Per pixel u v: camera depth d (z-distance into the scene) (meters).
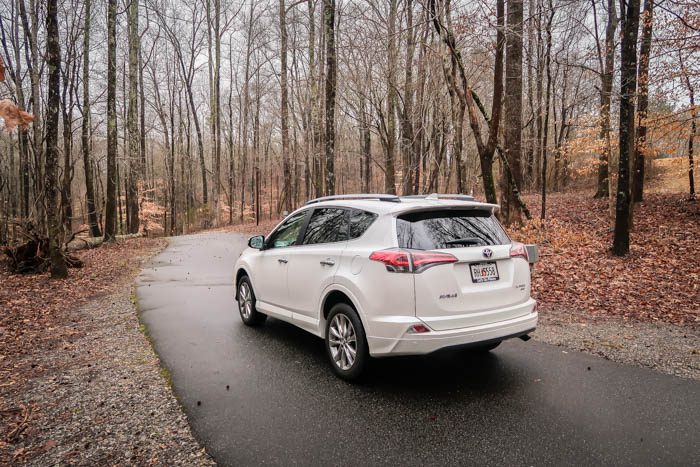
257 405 3.83
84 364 4.88
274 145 53.19
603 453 3.02
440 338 3.70
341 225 4.66
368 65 16.28
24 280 10.24
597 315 6.80
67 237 12.96
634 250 10.68
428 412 3.67
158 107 40.56
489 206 4.35
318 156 23.36
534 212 17.09
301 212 5.55
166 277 10.95
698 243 10.59
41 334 6.07
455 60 11.48
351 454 3.05
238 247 18.33
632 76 9.95
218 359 5.00
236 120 46.97
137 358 5.04
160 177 49.59
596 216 15.27
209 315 7.07
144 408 3.79
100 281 10.34
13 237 12.42
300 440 3.24
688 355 4.99
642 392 4.02
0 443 3.25
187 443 3.21
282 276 5.40
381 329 3.85
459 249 3.96
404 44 16.97
